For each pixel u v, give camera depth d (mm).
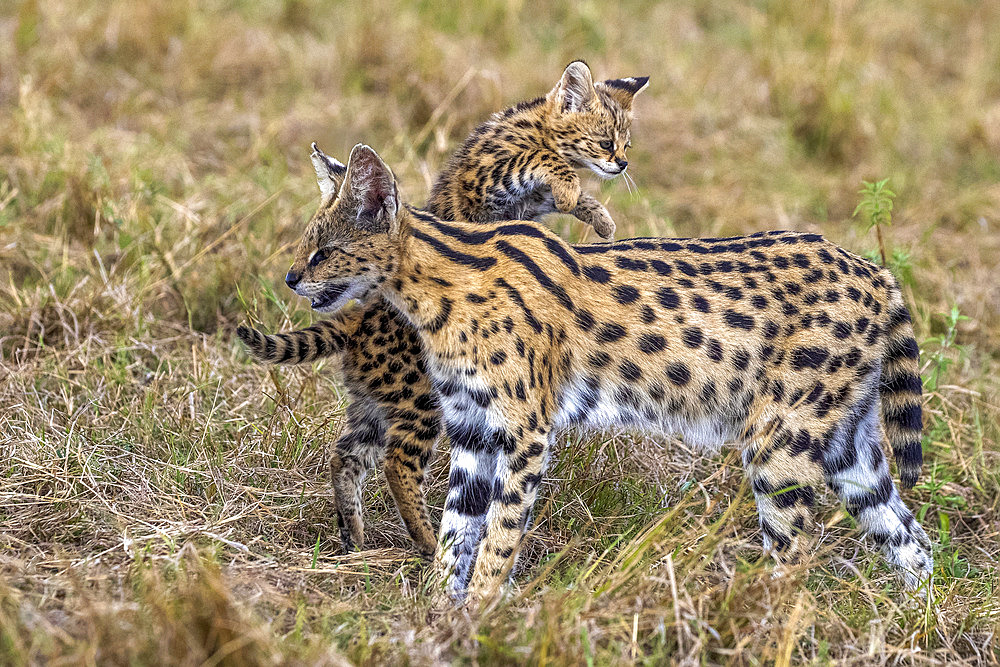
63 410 10109
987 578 9188
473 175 10695
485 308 8305
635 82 11977
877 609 8305
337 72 17141
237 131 15703
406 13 18781
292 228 13164
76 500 8719
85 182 12992
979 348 12992
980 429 10906
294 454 9758
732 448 9992
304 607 7523
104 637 6652
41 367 10594
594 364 8648
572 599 7508
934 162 17203
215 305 11953
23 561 7848
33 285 12031
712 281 8711
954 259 14523
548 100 11188
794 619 7328
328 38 18078
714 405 8789
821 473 8766
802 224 15258
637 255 8773
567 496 9633
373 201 8297
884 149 17281
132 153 14422
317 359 9055
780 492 8688
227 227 13148
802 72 17984
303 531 9078
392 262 8383
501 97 16234
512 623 7547
